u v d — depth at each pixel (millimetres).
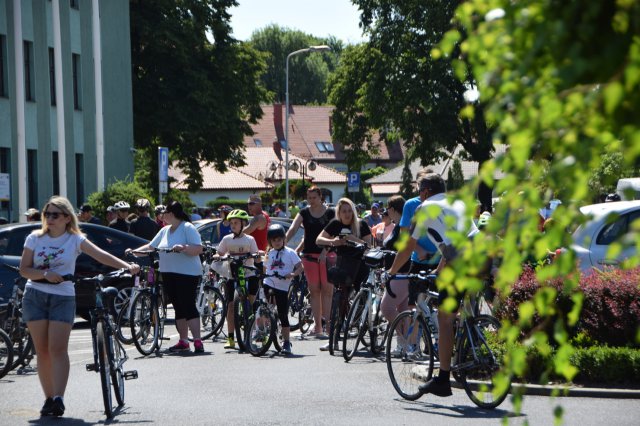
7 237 29609
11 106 58438
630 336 18750
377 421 15438
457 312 16562
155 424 15398
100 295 16594
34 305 16266
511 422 15211
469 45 4672
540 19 4527
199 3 85312
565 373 5211
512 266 4773
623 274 19406
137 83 81688
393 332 17875
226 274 26344
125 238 32750
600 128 4332
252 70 88188
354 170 94438
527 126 4348
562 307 18875
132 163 76938
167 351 25094
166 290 25062
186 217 25203
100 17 75562
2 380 20578
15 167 58656
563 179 4391
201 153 86875
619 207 25828
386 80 83875
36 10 62375
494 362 16344
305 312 28734
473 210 4781
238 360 23094
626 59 4238
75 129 68500
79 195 69438
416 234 4992
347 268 23625
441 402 17141
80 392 18703
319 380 19688
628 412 15875
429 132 80438
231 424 15320
